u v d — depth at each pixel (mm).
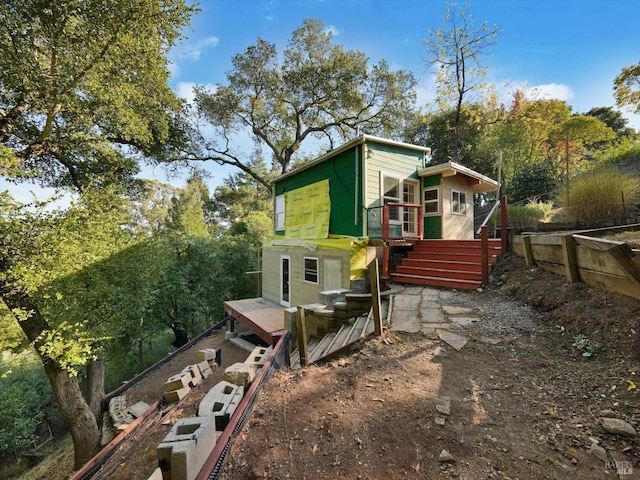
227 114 17188
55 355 5523
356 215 7887
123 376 12133
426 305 5180
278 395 2943
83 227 6133
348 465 1947
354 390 2854
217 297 13352
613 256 2832
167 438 1900
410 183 9125
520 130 18109
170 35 7855
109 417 7020
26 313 5379
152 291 8445
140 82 8742
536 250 5105
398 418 2352
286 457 2072
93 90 7031
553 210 9023
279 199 11625
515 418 2207
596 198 6328
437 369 3072
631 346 2643
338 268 7273
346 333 4602
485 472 1759
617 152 9836
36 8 5820
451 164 8297
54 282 5723
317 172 9469
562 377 2641
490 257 6531
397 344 3754
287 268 9773
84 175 10867
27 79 6094
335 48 17688
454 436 2082
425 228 9422
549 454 1834
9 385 12320
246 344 9406
